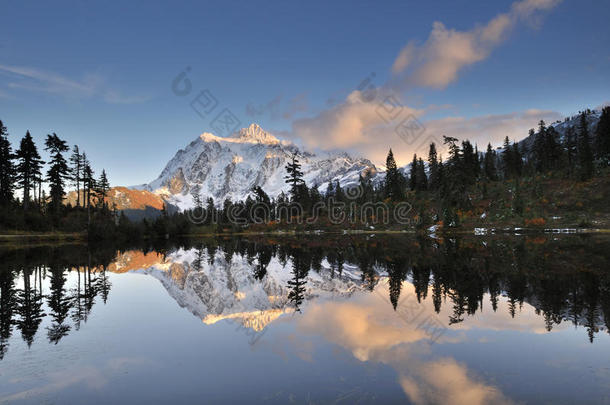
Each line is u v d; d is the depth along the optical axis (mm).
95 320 12250
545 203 86062
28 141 64375
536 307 12820
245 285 19938
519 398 6129
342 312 12781
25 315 13016
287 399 6188
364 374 7230
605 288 15836
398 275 21453
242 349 8977
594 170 91750
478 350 8594
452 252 35094
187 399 6285
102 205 88188
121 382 7121
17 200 69438
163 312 13461
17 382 7184
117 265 30547
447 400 6043
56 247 50531
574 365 7590
